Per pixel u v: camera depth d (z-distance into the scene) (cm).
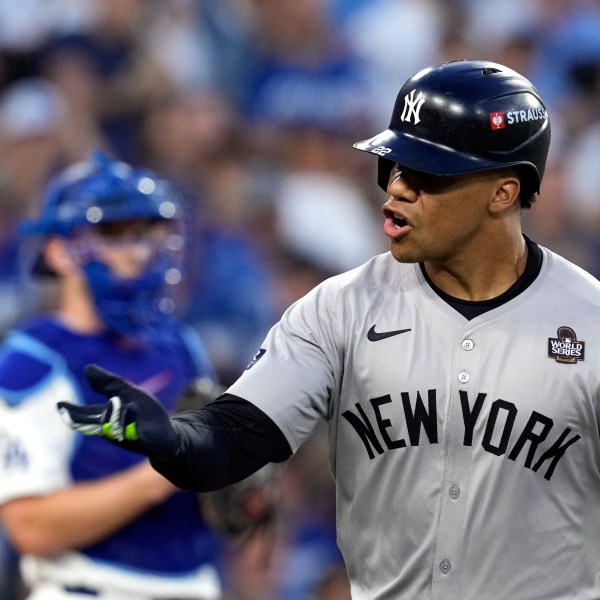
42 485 1525
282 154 3297
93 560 1547
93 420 1014
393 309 1160
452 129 1107
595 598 1166
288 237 3009
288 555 2458
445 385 1135
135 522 1552
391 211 1129
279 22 3638
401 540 1157
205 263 2714
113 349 1594
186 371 1650
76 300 1602
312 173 3269
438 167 1097
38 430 1535
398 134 1128
